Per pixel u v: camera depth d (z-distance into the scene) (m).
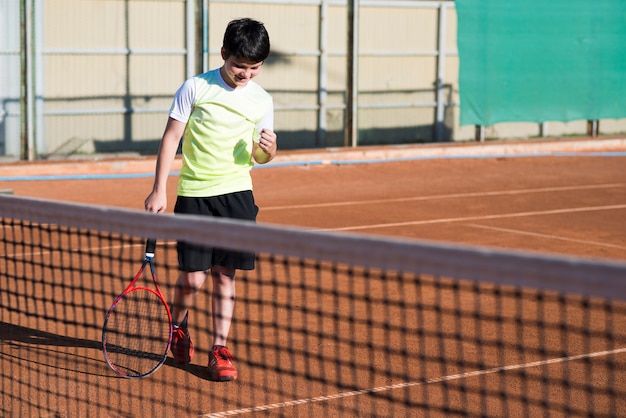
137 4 26.62
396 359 7.43
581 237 14.59
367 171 24.58
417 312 9.09
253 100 7.16
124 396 6.59
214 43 27.42
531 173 24.48
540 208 18.09
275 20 28.48
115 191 21.06
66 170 23.33
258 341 7.95
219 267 7.10
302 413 6.19
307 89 29.41
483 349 7.75
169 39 27.22
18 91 25.08
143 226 5.56
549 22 28.88
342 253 4.59
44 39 25.45
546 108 29.30
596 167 25.98
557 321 8.77
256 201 19.00
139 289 7.10
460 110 28.19
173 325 7.31
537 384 6.82
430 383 6.82
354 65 27.52
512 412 6.18
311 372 7.09
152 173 23.73
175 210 7.33
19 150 25.22
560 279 3.83
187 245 6.98
